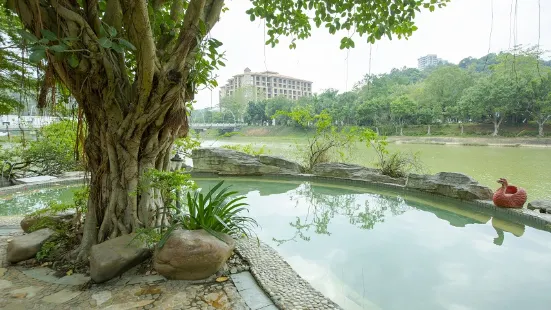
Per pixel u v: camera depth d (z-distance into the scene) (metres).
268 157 9.72
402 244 4.09
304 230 4.73
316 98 36.50
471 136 29.08
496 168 10.25
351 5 3.77
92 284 2.52
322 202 6.66
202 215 2.99
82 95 2.89
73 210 4.15
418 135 34.06
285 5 4.24
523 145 22.22
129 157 3.03
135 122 2.88
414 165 8.23
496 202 5.35
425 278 3.10
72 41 2.41
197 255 2.55
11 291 2.41
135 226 3.03
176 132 3.35
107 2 2.78
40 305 2.21
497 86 26.03
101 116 2.96
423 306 2.58
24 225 3.56
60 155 8.88
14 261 2.89
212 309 2.18
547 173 9.14
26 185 7.35
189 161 11.52
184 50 2.71
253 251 3.25
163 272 2.60
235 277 2.71
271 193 7.60
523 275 3.16
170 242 2.64
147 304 2.23
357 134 9.82
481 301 2.66
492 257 3.64
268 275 2.69
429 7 3.75
